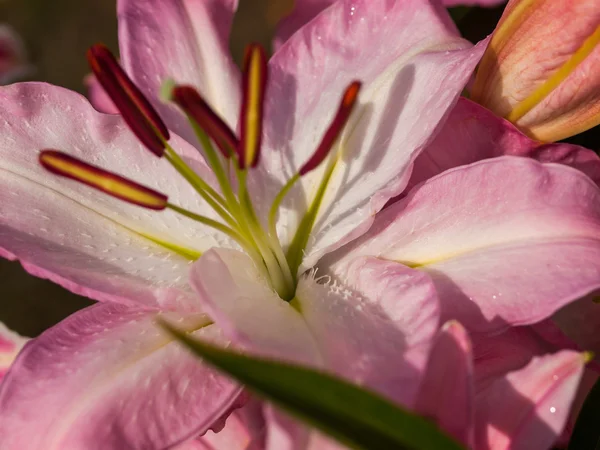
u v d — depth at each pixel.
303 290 0.29
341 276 0.29
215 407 0.27
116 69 0.28
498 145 0.30
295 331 0.28
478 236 0.28
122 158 0.31
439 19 0.31
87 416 0.27
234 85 0.31
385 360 0.27
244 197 0.29
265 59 0.27
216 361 0.23
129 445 0.27
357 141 0.30
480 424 0.27
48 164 0.27
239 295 0.29
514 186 0.28
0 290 0.61
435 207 0.29
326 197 0.30
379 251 0.29
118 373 0.27
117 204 0.30
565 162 0.30
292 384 0.23
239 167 0.28
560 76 0.30
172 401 0.27
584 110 0.30
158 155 0.29
